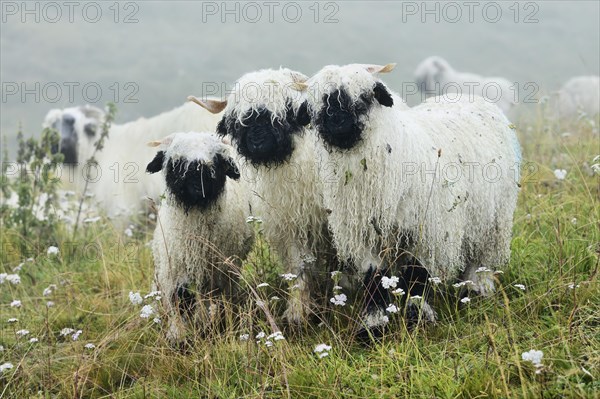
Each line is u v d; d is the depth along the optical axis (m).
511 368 5.04
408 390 5.09
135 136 11.89
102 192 12.03
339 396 5.14
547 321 5.70
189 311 6.79
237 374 5.53
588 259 6.57
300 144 6.75
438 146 6.47
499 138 7.03
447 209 6.29
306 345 6.04
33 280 8.70
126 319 6.88
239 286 7.14
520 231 7.89
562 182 8.87
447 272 6.50
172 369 5.96
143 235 10.37
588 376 4.84
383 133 6.04
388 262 6.25
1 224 10.37
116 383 6.21
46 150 10.15
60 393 5.95
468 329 5.89
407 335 5.73
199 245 6.85
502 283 6.83
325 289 6.94
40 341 6.76
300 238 6.89
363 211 6.14
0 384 6.27
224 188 6.89
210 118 11.05
